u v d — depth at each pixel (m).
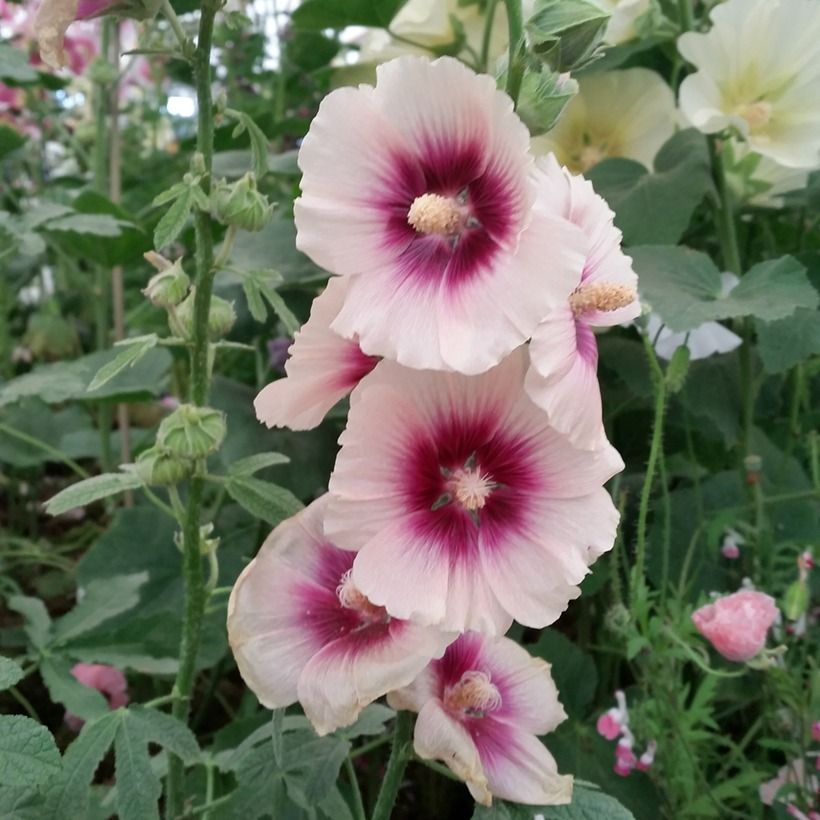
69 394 0.69
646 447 0.74
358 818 0.48
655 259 0.60
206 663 0.62
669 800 0.55
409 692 0.38
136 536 0.74
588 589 0.63
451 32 0.73
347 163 0.31
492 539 0.34
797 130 0.66
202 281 0.41
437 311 0.31
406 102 0.31
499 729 0.40
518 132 0.29
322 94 1.00
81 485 0.42
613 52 0.67
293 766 0.44
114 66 0.90
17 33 1.08
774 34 0.63
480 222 0.32
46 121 1.24
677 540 0.66
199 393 0.43
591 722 0.63
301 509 0.43
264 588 0.38
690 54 0.64
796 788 0.53
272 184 1.00
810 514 0.66
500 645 0.42
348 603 0.37
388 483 0.33
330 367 0.35
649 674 0.53
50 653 0.56
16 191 1.24
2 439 0.94
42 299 1.21
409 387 0.32
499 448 0.34
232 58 1.08
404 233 0.32
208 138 0.40
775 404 0.73
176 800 0.47
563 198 0.34
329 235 0.31
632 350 0.67
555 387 0.31
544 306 0.30
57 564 0.88
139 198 1.21
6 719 0.34
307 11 0.71
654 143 0.74
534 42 0.33
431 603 0.32
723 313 0.54
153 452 0.41
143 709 0.42
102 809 0.53
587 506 0.33
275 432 0.71
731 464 0.74
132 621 0.60
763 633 0.49
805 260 0.69
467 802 0.69
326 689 0.35
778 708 0.56
